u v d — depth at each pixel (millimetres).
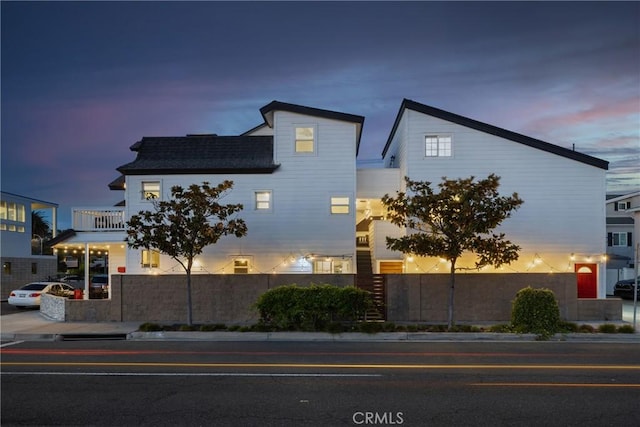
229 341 13992
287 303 15188
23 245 33656
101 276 28719
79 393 8250
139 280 17906
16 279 32500
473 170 21141
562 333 14383
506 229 21016
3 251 31422
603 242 20891
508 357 11383
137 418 6945
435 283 17594
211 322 17641
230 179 21469
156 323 17047
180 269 21281
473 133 21281
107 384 8852
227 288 17859
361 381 9023
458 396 8008
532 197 21031
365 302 15398
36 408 7418
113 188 23562
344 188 21359
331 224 21234
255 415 7059
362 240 25922
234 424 6688
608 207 40312
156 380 9141
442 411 7230
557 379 9180
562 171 21094
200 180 21453
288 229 21266
